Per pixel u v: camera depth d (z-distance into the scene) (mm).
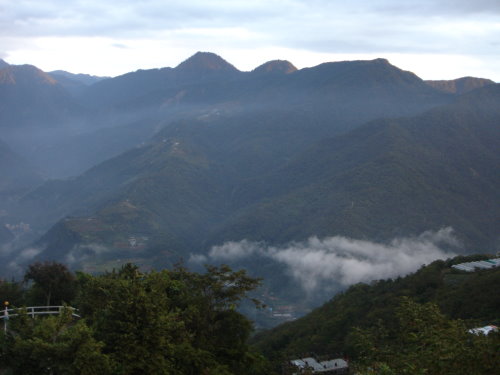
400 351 19641
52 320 20859
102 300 26109
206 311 28141
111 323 20859
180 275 30672
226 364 27172
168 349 21219
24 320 21734
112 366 19297
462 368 15234
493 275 57844
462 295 55312
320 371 42000
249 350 31812
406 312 20750
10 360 19984
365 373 18391
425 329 18234
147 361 20078
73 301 30625
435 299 58344
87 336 19547
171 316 23375
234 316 29000
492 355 15203
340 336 57750
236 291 28672
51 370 19266
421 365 16000
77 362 18688
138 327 20578
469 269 72750
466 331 17047
